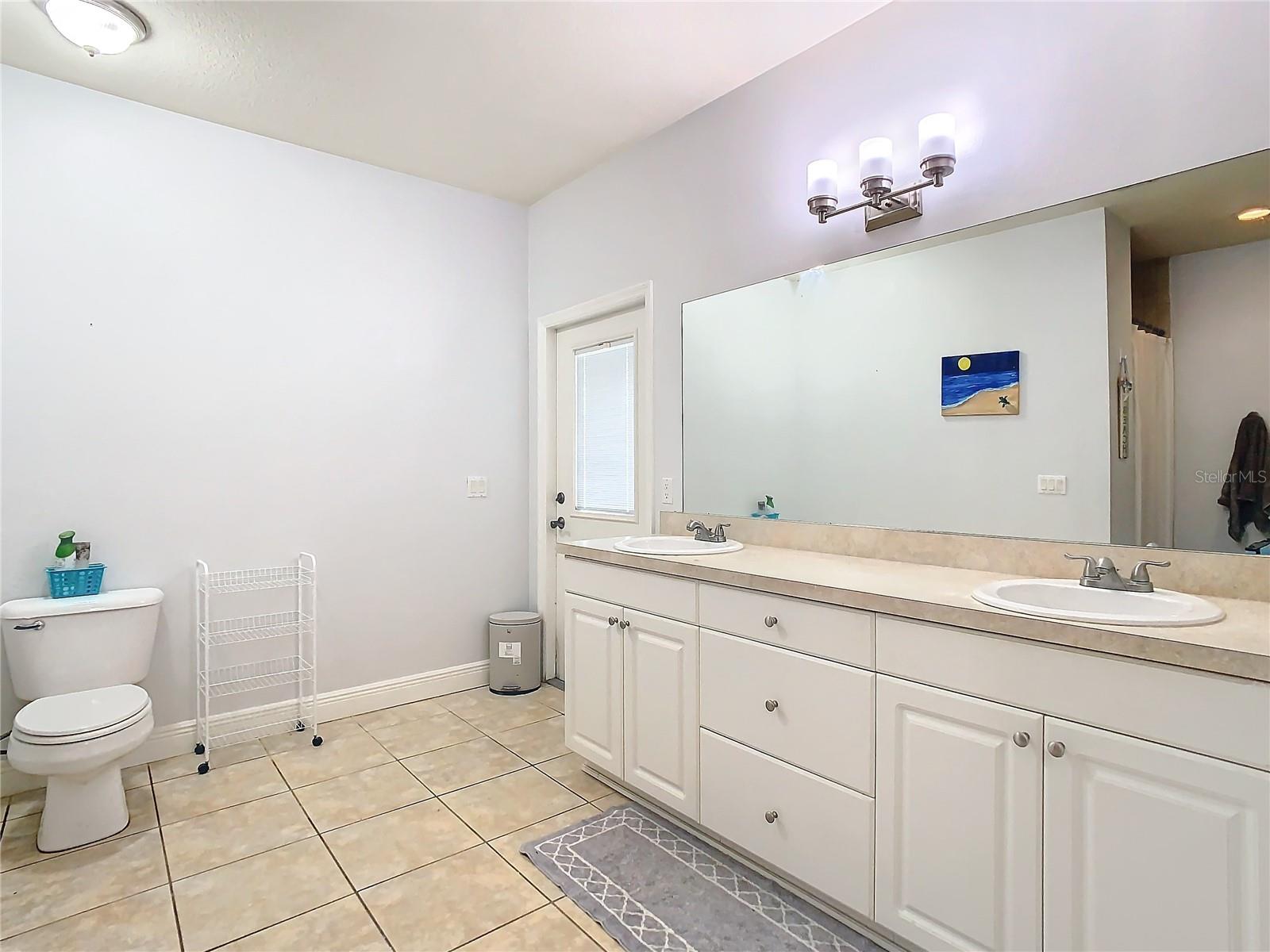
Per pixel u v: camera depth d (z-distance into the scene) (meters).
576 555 2.52
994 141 1.88
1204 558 1.54
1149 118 1.61
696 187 2.75
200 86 2.55
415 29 2.21
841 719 1.65
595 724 2.44
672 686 2.12
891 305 2.11
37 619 2.28
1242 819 1.09
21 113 2.44
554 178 3.41
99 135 2.59
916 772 1.50
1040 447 1.80
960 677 1.43
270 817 2.26
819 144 2.30
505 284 3.71
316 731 2.85
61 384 2.52
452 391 3.52
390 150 3.09
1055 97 1.76
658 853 2.04
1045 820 1.30
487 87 2.57
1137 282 1.63
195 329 2.79
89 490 2.57
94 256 2.58
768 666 1.82
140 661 2.49
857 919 1.69
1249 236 1.48
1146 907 1.19
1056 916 1.29
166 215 2.72
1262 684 1.07
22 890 1.87
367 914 1.77
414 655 3.40
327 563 3.13
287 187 3.01
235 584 2.88
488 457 3.65
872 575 1.84
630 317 3.19
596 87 2.58
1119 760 1.21
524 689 3.51
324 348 3.12
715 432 2.66
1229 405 1.51
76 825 2.08
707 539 2.54
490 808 2.32
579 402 3.55
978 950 1.40
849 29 2.21
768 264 2.47
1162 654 1.16
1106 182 1.68
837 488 2.26
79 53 2.35
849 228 2.22
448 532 3.51
